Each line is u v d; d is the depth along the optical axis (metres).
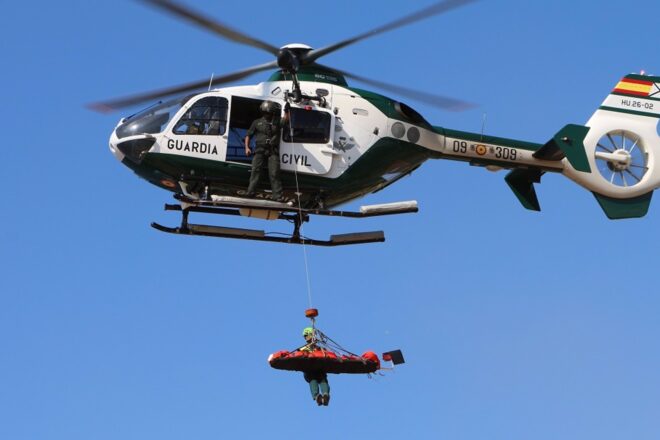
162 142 52.25
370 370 47.38
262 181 52.97
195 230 53.88
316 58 53.88
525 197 62.38
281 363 46.44
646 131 65.00
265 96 53.50
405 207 53.94
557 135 61.62
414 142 56.41
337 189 54.53
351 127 54.69
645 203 64.62
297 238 54.66
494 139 59.41
